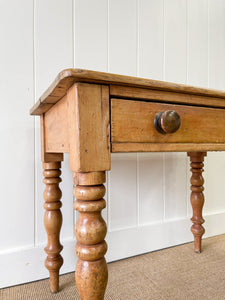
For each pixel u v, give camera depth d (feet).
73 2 3.06
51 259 2.41
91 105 1.28
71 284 2.63
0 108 2.66
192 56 4.09
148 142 1.46
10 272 2.63
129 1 3.47
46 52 2.90
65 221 2.99
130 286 2.55
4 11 2.67
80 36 3.11
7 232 2.67
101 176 1.32
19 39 2.75
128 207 3.41
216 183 4.28
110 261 3.21
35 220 2.81
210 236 4.11
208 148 1.71
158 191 3.67
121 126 1.37
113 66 3.35
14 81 2.72
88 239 1.28
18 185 2.73
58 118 1.79
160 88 1.45
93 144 1.28
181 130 1.59
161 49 3.76
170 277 2.73
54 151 1.95
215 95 1.68
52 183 2.39
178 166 3.86
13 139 2.72
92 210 1.30
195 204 3.37
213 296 2.36
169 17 3.85
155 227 3.57
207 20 4.26
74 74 1.17
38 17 2.85
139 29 3.56
